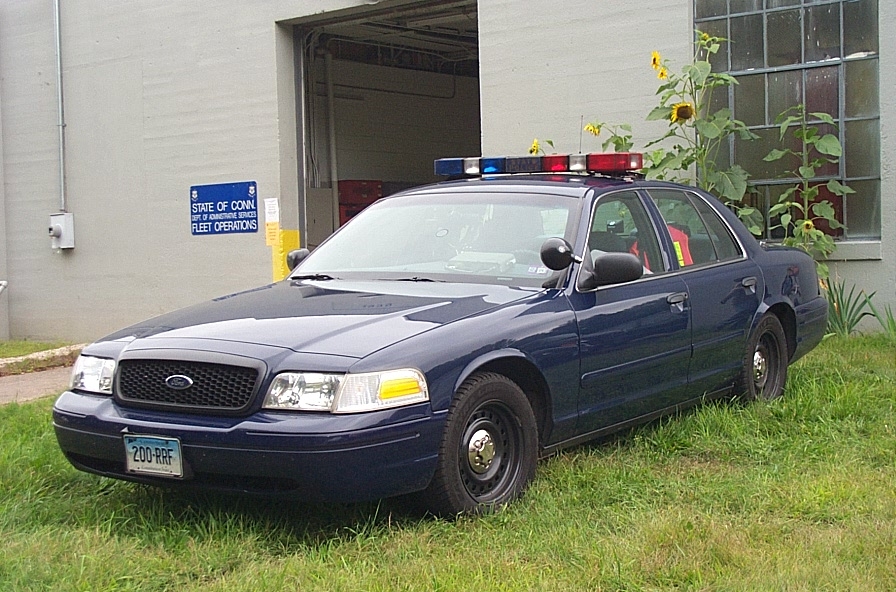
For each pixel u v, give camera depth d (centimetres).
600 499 519
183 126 1428
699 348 641
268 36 1341
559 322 536
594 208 596
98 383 505
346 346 462
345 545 455
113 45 1494
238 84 1373
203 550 448
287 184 1350
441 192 644
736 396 701
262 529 474
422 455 460
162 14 1438
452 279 571
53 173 1579
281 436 439
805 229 970
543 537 459
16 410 787
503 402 503
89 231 1544
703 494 526
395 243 612
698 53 1057
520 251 577
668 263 637
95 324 1549
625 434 639
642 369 593
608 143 1014
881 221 992
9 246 1639
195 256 1431
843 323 995
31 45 1588
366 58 1717
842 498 510
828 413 678
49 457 599
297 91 1361
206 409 462
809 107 1023
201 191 1416
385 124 1753
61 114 1555
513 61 1155
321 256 634
